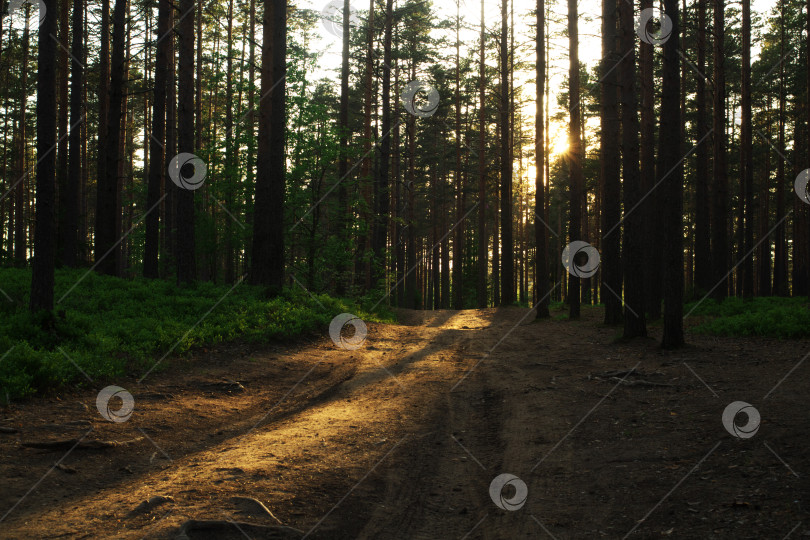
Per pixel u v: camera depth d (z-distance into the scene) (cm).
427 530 487
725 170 2223
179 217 1761
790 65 3391
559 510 514
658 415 754
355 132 3941
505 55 2903
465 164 4091
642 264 1412
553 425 768
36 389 796
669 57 1222
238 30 3259
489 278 5700
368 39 3041
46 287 1084
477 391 1010
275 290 1750
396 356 1398
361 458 664
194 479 554
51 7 1043
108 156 1995
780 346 1176
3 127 3566
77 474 566
